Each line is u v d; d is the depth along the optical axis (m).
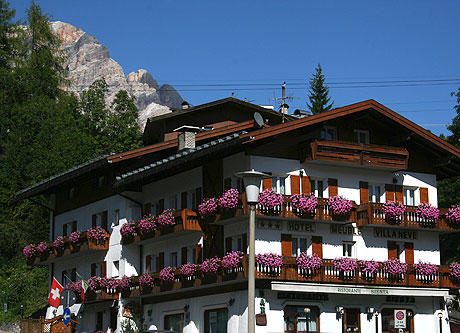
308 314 35.25
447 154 39.09
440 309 38.75
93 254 45.19
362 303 36.84
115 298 41.59
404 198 39.09
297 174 35.69
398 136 38.53
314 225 35.97
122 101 75.62
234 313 34.78
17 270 60.59
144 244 41.69
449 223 38.41
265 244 34.56
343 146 35.97
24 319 48.34
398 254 38.28
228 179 35.81
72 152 67.00
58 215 50.16
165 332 32.03
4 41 81.06
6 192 65.81
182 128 41.50
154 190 41.38
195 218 36.94
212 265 34.84
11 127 71.50
